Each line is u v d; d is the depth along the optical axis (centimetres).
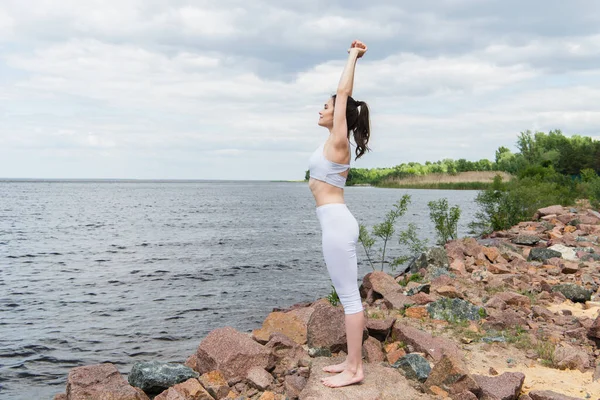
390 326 616
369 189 14512
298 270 1828
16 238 2898
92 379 527
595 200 2492
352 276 452
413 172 17612
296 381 513
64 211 5419
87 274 1758
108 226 3653
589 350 626
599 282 1004
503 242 1384
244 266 1908
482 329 688
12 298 1395
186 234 3102
